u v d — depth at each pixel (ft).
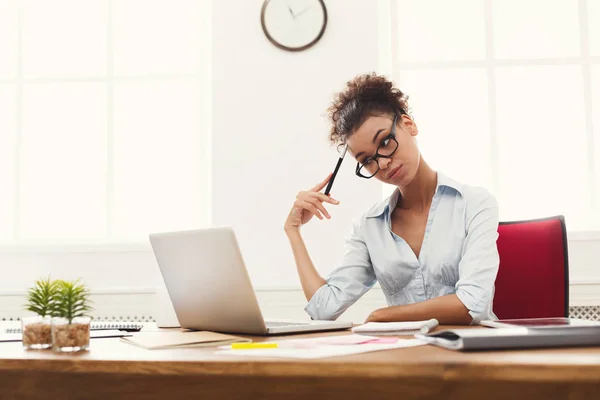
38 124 9.82
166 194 9.63
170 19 9.80
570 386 2.39
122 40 9.84
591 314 8.41
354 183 8.72
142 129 9.73
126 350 2.98
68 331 2.97
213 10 9.13
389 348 2.81
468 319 4.49
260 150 8.91
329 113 5.71
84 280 9.05
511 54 9.18
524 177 9.02
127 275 9.02
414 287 5.48
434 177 5.63
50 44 9.89
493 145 9.06
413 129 5.43
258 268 8.76
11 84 9.88
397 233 5.73
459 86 9.21
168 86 9.75
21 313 8.95
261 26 9.04
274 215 8.82
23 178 9.76
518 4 9.20
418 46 9.32
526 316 5.63
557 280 5.59
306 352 2.65
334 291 5.55
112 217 9.62
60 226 9.70
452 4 9.30
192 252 3.92
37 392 2.86
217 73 9.05
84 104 9.82
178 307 4.36
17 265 9.16
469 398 2.47
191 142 9.68
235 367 2.46
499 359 2.35
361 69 8.87
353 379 2.58
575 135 9.00
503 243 5.87
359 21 8.93
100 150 9.76
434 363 2.32
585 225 8.87
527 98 9.11
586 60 9.03
